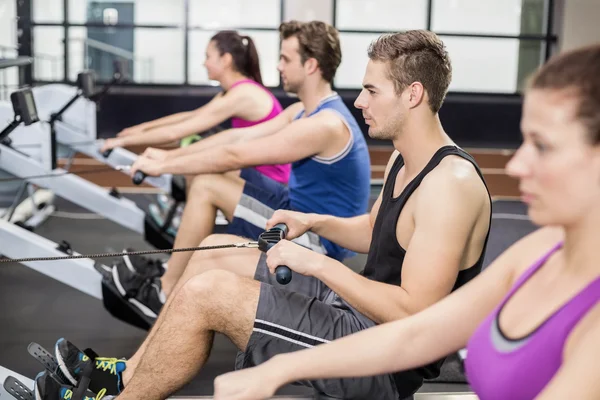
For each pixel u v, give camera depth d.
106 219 5.97
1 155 3.90
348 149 2.94
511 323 1.13
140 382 1.90
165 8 9.80
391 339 1.31
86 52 9.62
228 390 1.26
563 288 1.07
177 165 2.99
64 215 6.05
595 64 0.98
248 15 9.86
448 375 3.13
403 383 1.93
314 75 3.03
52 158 3.94
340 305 2.06
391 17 9.89
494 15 9.94
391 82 1.97
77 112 4.45
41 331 3.61
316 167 2.96
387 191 2.09
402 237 1.96
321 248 2.89
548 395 0.98
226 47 4.07
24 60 3.34
